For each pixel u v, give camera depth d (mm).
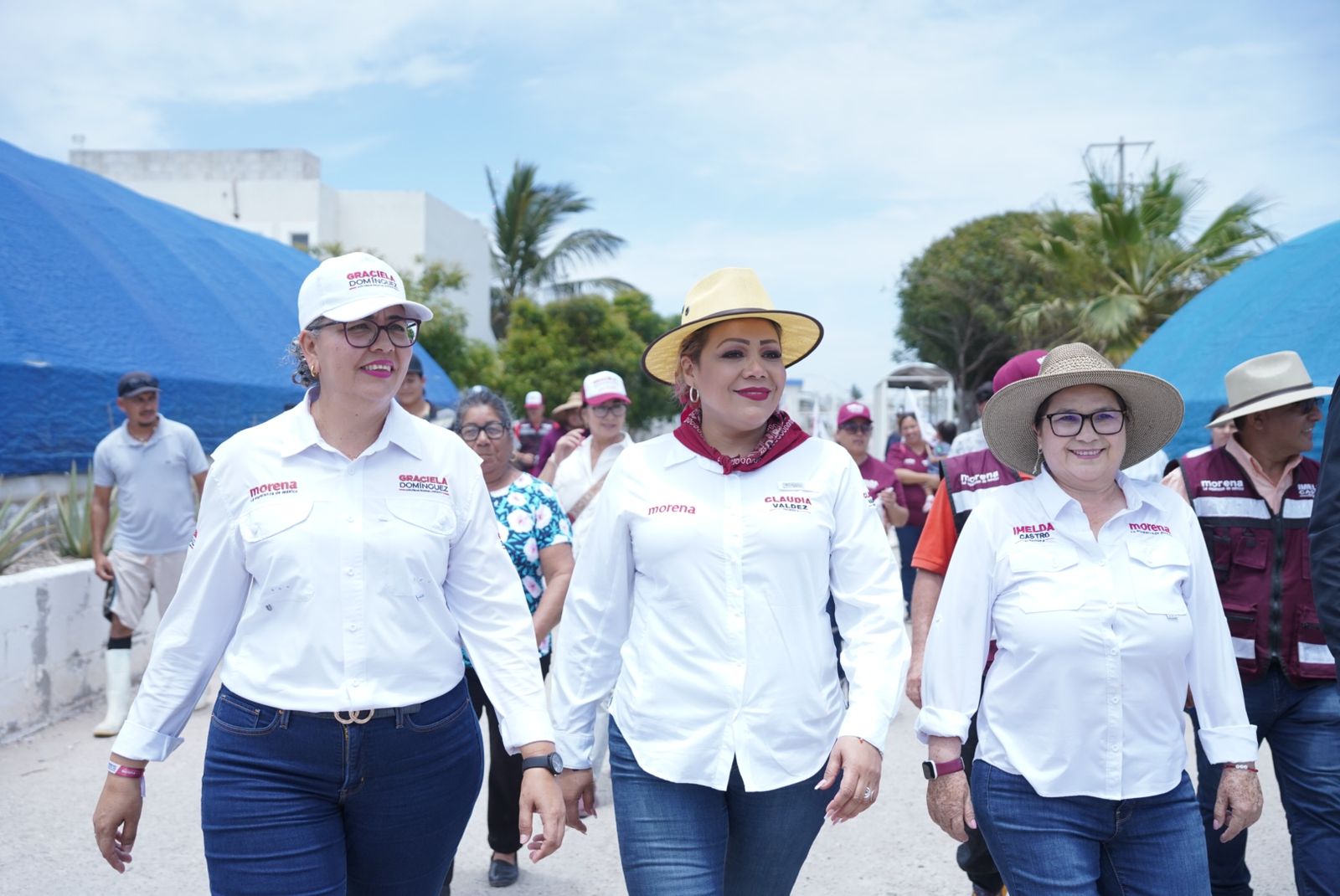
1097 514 2775
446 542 2543
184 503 6867
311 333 2482
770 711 2590
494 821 4336
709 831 2607
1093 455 2701
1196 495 3621
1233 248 21984
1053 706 2623
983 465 3604
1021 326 27688
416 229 30672
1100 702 2592
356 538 2416
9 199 9539
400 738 2422
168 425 6805
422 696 2459
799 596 2643
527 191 36469
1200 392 10555
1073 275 23531
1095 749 2594
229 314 11789
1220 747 2719
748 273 2807
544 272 36688
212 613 2490
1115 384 2760
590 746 2852
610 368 32156
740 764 2574
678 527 2656
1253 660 3406
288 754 2369
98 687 7160
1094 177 22672
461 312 24797
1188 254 22078
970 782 3141
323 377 2480
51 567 6969
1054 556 2691
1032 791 2646
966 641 2748
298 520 2400
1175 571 2689
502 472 4363
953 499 3619
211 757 2412
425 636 2479
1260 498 3539
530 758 2539
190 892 4230
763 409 2715
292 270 15188
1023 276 34812
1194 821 2629
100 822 2473
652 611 2689
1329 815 3254
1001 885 3760
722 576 2629
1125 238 22328
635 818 2621
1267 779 5691
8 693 6207
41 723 6516
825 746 2660
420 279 24938
